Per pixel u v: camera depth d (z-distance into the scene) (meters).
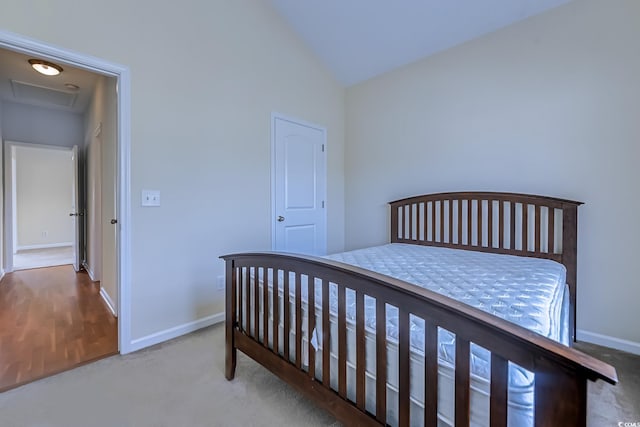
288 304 1.45
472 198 2.74
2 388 1.70
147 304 2.24
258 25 2.92
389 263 2.09
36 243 6.71
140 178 2.18
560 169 2.36
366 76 3.60
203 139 2.53
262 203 3.01
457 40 2.83
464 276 1.72
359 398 1.14
